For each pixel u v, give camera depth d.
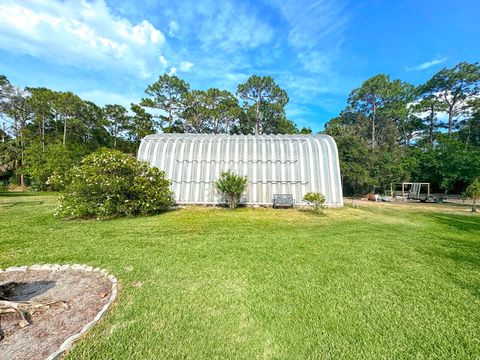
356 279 4.12
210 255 5.20
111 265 4.59
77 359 2.28
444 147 25.69
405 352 2.45
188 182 13.70
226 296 3.50
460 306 3.32
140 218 9.45
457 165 23.27
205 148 15.01
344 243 6.25
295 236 6.92
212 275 4.20
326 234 7.23
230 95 31.11
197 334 2.67
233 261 4.87
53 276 4.20
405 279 4.15
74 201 8.99
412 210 13.22
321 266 4.68
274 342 2.57
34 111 32.06
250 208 12.48
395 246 6.04
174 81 29.30
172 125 31.09
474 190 12.62
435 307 3.29
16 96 31.11
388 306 3.29
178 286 3.78
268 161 14.30
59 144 27.14
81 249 5.50
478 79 32.38
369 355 2.41
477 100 32.25
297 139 15.81
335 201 13.29
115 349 2.42
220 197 13.27
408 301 3.44
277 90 31.89
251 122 32.91
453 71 34.03
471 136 35.47
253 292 3.63
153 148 14.91
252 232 7.34
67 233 6.96
